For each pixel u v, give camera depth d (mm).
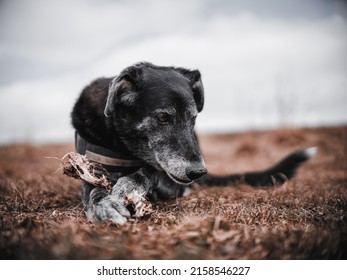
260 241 1411
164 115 1608
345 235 1417
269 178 1956
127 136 1649
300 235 1429
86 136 1679
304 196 1759
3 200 1737
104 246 1393
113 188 1594
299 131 3674
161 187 1720
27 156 3461
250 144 3400
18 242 1406
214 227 1453
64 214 1597
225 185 1951
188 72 1739
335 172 2281
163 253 1377
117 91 1618
